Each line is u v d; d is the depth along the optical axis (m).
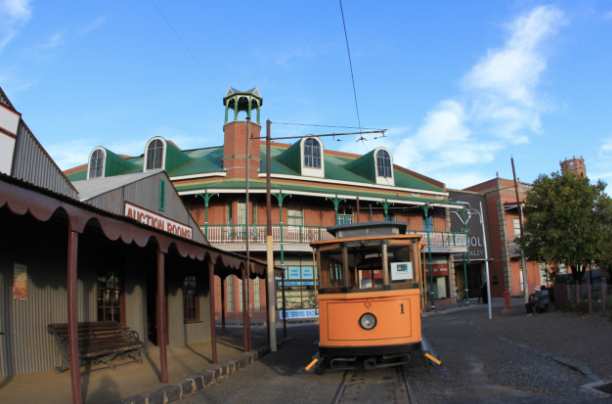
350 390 8.16
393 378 8.87
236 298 24.91
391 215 30.75
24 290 7.84
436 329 16.73
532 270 38.44
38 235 8.27
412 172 35.34
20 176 8.48
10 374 7.38
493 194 39.16
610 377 7.30
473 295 40.66
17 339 7.59
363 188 29.48
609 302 14.27
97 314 9.86
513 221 38.75
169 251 12.15
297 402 7.45
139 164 30.52
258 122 27.95
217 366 9.82
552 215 18.22
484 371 8.80
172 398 7.45
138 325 11.31
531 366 8.68
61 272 8.79
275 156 31.58
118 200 11.02
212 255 10.53
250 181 25.98
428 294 30.38
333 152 38.06
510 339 12.38
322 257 9.30
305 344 14.91
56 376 7.84
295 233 25.80
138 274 11.55
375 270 9.12
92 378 8.00
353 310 8.72
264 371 10.39
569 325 13.26
